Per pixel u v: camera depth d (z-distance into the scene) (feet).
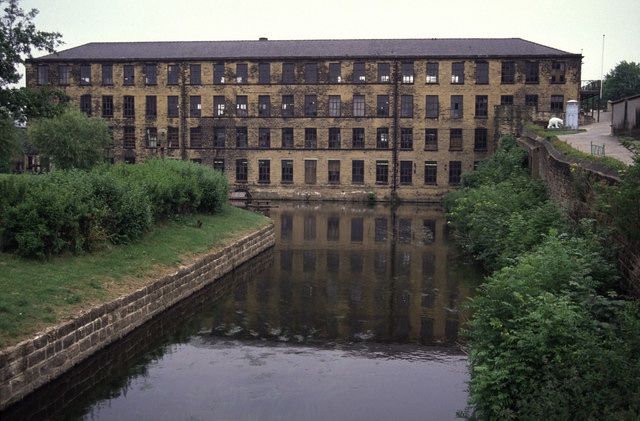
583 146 98.27
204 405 41.78
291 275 83.71
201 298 70.69
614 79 278.05
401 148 203.31
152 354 51.93
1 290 47.16
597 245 48.49
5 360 38.29
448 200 153.58
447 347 53.83
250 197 189.98
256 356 51.47
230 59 206.28
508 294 41.29
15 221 55.98
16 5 78.74
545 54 195.93
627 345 31.30
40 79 210.38
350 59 203.41
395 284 77.56
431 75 201.46
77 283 53.47
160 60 207.21
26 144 200.64
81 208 61.31
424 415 40.24
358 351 52.90
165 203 85.10
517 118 177.06
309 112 206.18
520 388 33.81
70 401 42.68
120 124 210.18
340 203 195.11
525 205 86.02
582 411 27.94
